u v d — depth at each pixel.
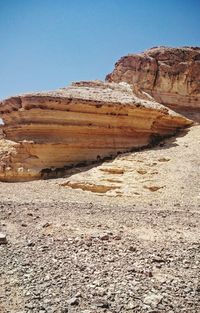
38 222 10.62
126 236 9.52
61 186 20.91
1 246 8.04
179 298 5.76
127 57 47.12
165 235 9.91
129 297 5.66
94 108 25.58
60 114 24.81
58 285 5.99
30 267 6.77
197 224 11.58
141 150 27.61
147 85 45.28
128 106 26.78
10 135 25.91
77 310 5.16
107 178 21.19
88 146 25.84
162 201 17.61
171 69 45.84
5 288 5.82
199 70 46.78
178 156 25.03
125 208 14.52
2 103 25.80
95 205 14.78
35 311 5.08
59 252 7.75
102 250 8.07
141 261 7.48
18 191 18.92
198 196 18.17
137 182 20.73
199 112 46.31
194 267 7.29
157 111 28.72
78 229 9.92
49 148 24.44
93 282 6.16
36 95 24.31
